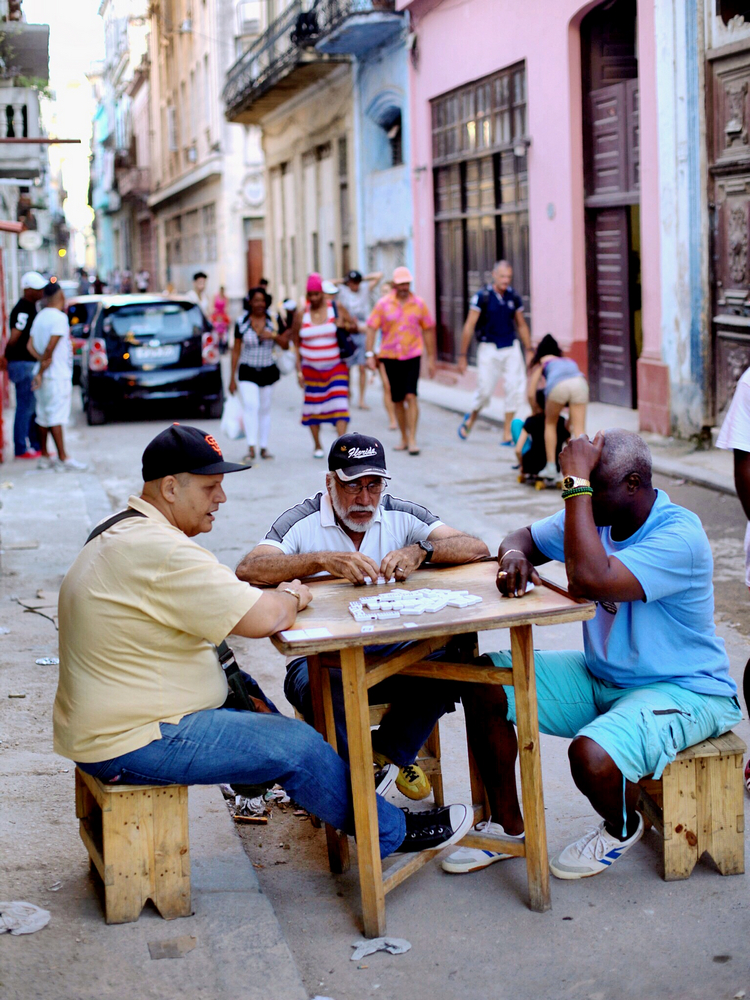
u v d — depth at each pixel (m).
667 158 10.90
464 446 12.42
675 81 10.64
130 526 3.29
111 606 3.22
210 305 35.66
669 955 3.22
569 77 13.15
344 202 22.98
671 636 3.62
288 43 25.23
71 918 3.35
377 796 3.51
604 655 3.68
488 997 3.06
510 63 14.68
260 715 3.37
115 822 3.28
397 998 3.07
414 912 3.51
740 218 9.98
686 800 3.57
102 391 15.50
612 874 3.68
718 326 10.48
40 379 11.44
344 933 3.40
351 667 3.23
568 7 12.95
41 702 5.11
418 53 17.91
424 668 3.49
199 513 3.39
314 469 11.31
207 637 3.21
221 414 16.16
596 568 3.38
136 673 3.24
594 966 3.18
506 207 15.49
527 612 3.23
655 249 11.27
